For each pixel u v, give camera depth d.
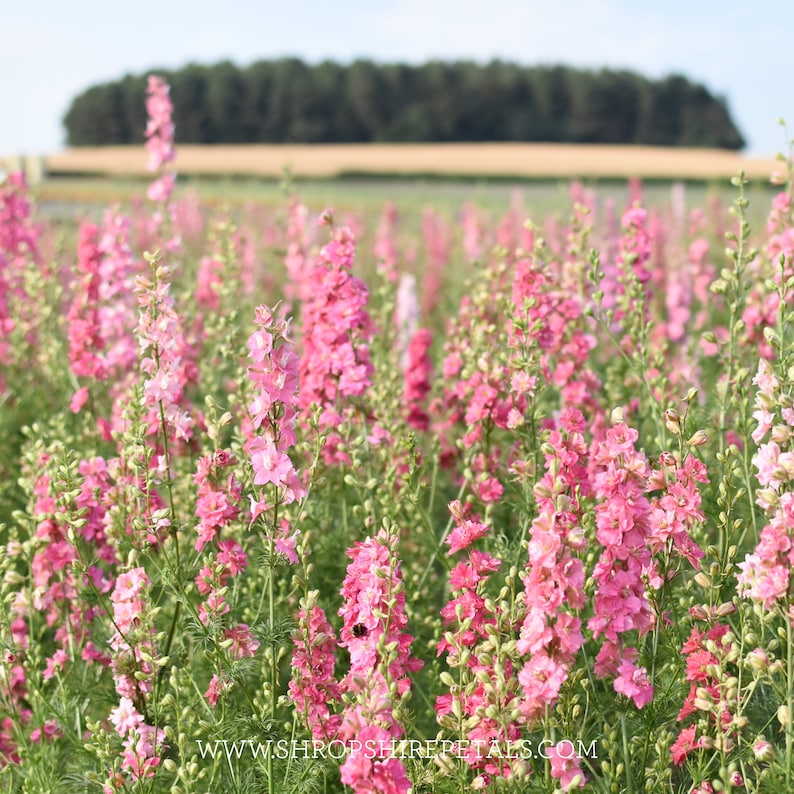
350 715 3.45
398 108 82.50
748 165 54.56
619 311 7.00
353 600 3.99
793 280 4.61
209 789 4.18
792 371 4.18
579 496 4.24
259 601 5.20
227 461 4.68
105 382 7.80
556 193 40.62
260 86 81.88
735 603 4.18
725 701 3.75
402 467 6.08
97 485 5.15
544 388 5.57
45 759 4.70
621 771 3.85
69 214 24.12
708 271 9.23
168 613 5.31
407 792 3.28
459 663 3.79
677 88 82.19
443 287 14.37
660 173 52.09
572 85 81.69
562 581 3.48
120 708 4.39
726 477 4.41
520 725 3.84
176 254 9.22
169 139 9.27
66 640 5.31
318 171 55.34
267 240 15.54
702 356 8.65
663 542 4.08
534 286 5.93
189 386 7.07
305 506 5.29
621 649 3.96
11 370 8.79
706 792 3.87
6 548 5.06
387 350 7.86
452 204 31.69
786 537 3.68
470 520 4.29
